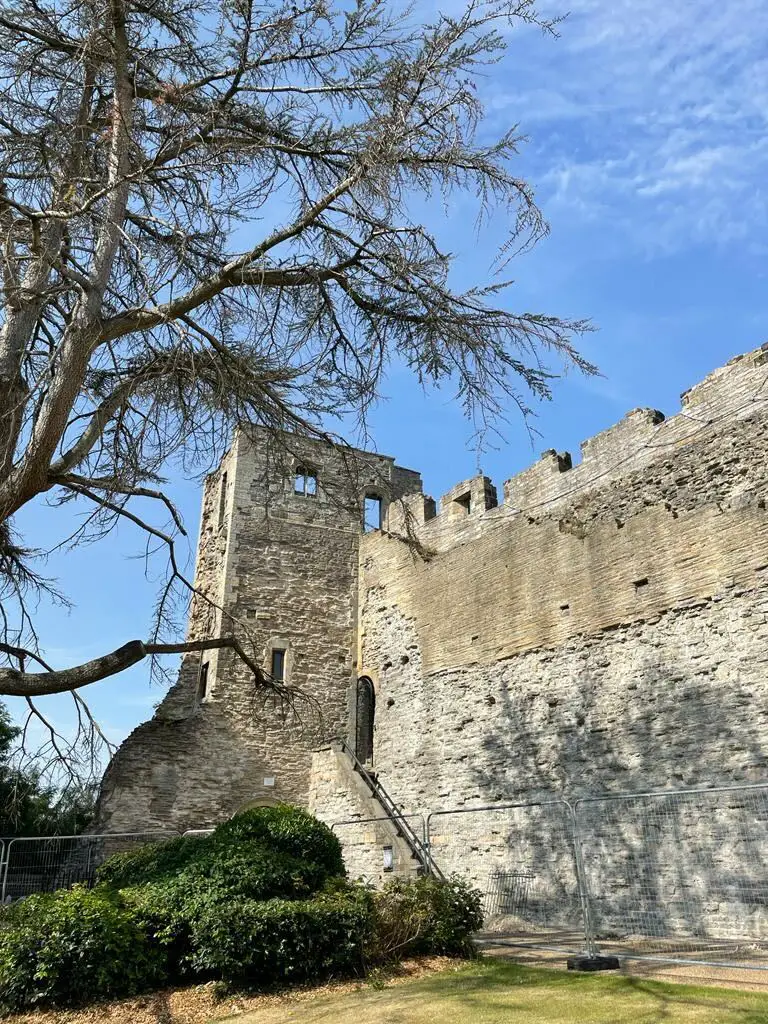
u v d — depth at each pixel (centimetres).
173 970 846
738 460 1290
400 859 1486
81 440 890
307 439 1030
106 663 840
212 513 2225
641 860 1282
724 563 1271
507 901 1488
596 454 1560
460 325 869
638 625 1388
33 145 848
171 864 1018
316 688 2036
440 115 796
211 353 868
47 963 771
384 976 853
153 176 857
